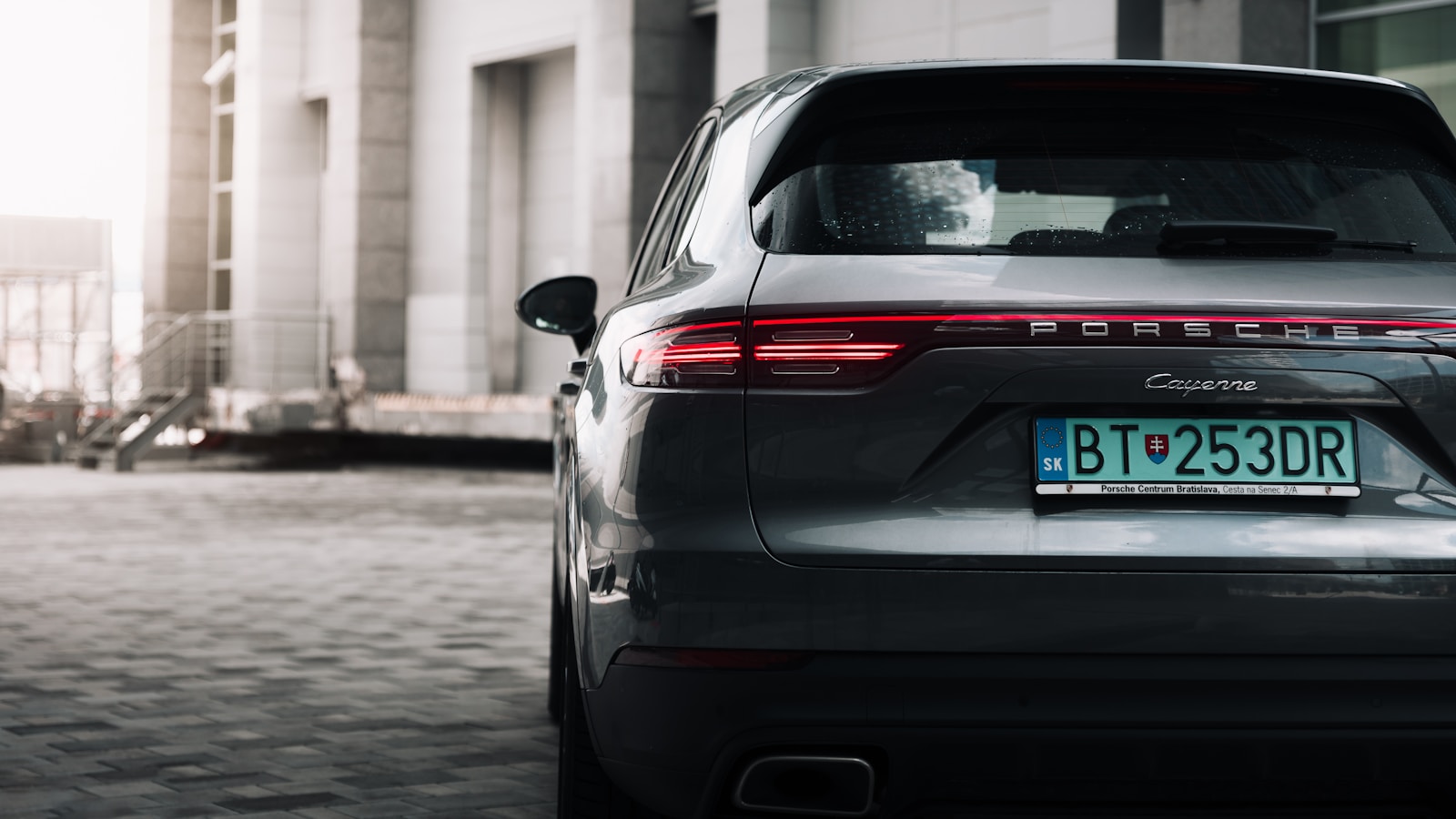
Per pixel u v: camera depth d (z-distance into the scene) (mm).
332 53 26688
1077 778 2318
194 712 5105
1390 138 2826
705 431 2363
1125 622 2275
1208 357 2326
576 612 2662
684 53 20641
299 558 10383
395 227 26297
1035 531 2299
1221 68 2695
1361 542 2320
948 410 2320
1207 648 2281
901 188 2607
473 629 7039
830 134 2711
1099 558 2283
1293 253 2498
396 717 5020
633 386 2484
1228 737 2287
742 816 2387
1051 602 2273
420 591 8539
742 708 2307
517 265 24969
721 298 2432
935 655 2281
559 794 2869
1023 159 2666
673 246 2957
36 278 32219
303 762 4391
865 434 2326
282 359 28562
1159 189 2631
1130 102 2752
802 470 2332
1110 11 14758
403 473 21969
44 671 5895
